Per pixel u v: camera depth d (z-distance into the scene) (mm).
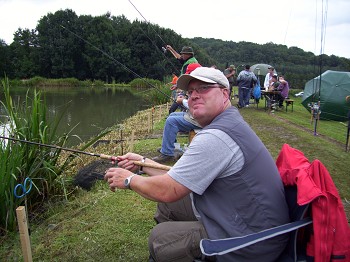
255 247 1819
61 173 4332
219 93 2047
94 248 2871
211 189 1901
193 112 2098
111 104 20281
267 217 1830
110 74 45719
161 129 8695
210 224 1911
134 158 2641
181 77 2068
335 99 10312
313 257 1754
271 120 9008
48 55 46219
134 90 36031
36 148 3873
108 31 44312
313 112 8797
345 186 4145
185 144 5785
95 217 3408
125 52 41188
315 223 1690
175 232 2080
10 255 2895
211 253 1738
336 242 1684
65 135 4398
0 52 44688
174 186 1866
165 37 15484
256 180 1828
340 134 7430
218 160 1811
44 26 46094
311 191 1700
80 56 47062
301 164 2059
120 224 3246
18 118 3938
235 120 1912
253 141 1870
